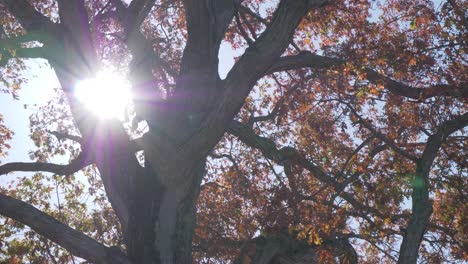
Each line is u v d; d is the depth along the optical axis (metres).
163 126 12.34
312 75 15.41
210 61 12.55
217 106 11.95
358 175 14.56
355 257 15.23
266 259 14.39
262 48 11.77
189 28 12.58
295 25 11.88
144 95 13.11
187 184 12.51
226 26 12.91
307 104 15.95
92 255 11.68
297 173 15.60
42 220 11.73
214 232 17.84
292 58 14.45
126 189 12.53
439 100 14.44
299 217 14.49
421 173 11.89
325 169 16.56
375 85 14.61
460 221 14.59
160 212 12.30
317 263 14.66
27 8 13.04
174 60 17.81
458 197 14.88
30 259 19.33
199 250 17.56
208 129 12.01
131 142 12.90
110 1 15.37
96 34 15.20
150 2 15.89
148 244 12.07
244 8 17.41
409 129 15.34
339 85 14.82
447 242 15.51
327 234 14.35
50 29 12.91
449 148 15.38
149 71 13.90
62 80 13.16
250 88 12.02
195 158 12.21
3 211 11.73
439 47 14.55
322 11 17.14
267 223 14.38
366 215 14.77
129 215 12.38
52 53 12.99
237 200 18.06
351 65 14.21
